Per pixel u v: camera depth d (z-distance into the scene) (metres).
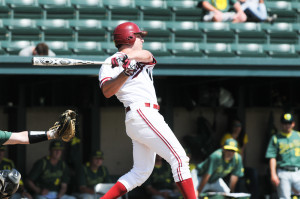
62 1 35.41
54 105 36.91
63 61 14.85
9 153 36.16
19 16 34.72
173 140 16.17
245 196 29.05
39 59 14.61
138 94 16.41
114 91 15.66
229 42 36.72
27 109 36.62
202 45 35.97
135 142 16.89
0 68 28.58
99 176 33.91
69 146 35.88
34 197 32.53
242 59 31.09
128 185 16.69
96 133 37.00
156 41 35.72
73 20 34.78
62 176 33.34
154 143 16.22
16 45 33.84
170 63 30.19
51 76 33.72
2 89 35.94
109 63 15.38
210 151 37.09
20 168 35.84
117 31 16.77
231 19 37.34
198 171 31.11
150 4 36.97
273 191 36.06
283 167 31.50
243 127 37.06
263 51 36.97
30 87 36.28
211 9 37.09
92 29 34.59
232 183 31.66
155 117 16.27
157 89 37.84
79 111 37.34
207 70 30.88
